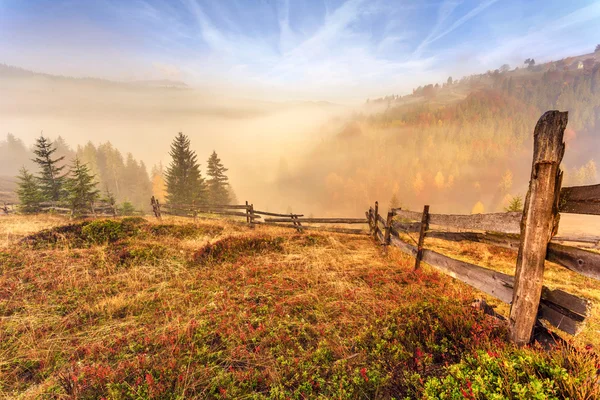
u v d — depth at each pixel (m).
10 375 3.60
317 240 9.66
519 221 3.40
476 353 2.92
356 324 4.43
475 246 9.74
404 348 3.53
